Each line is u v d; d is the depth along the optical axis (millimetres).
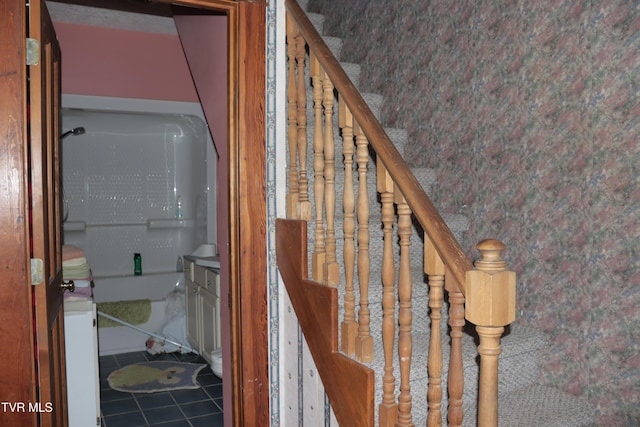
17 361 1745
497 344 1294
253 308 2205
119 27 3672
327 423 2010
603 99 1852
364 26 3238
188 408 3336
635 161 1762
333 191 1954
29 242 1772
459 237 2475
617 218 1824
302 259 2043
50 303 1910
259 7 2158
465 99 2459
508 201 2240
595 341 1917
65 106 3586
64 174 5055
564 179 2002
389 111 3008
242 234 2166
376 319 2031
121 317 4527
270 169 2217
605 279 1872
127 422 3129
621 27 1790
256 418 2234
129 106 3768
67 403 2418
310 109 2785
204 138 4883
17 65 1717
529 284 2156
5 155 1707
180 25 2982
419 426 1796
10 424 1747
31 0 1762
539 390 2057
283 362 2297
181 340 4598
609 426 1876
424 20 2719
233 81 2146
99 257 5188
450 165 2562
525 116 2152
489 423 1288
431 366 1500
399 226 1607
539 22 2080
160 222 5383
